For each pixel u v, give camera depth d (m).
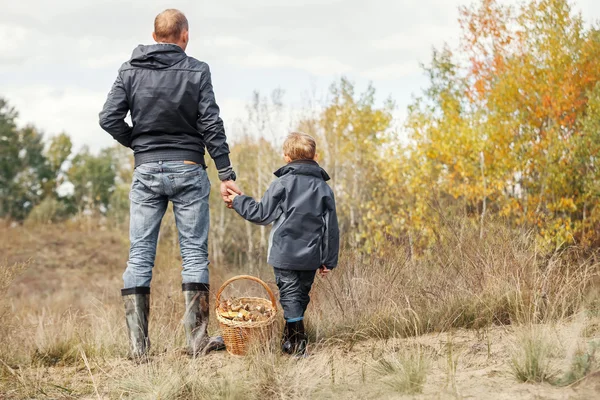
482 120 13.72
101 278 20.09
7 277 4.60
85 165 70.62
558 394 2.75
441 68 15.30
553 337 3.52
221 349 4.10
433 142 13.51
